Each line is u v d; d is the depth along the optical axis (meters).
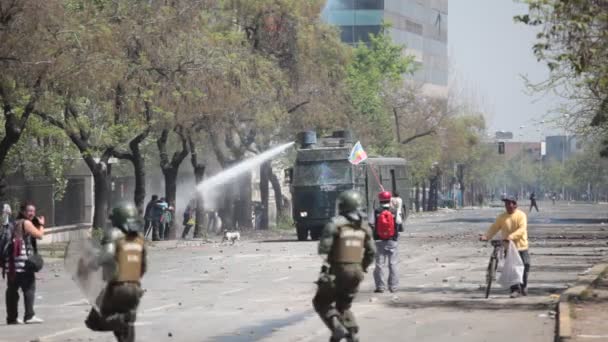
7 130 56.59
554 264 49.38
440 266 49.50
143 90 67.62
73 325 26.98
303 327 26.09
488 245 69.94
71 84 55.28
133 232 18.05
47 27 52.09
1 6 49.69
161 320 27.80
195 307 31.23
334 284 19.97
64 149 75.94
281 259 56.56
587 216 146.00
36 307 32.09
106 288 17.95
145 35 67.19
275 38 94.56
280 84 91.50
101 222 71.19
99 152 71.06
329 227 20.02
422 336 24.12
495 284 38.91
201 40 72.56
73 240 18.03
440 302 32.19
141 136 73.44
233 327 26.16
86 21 58.25
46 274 48.41
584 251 60.06
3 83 53.50
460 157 191.00
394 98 145.62
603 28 29.34
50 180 79.00
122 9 66.62
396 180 95.75
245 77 75.94
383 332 24.86
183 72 70.75
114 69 58.44
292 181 80.81
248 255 60.91
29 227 27.52
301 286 38.78
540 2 29.30
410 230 99.62
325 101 98.62
